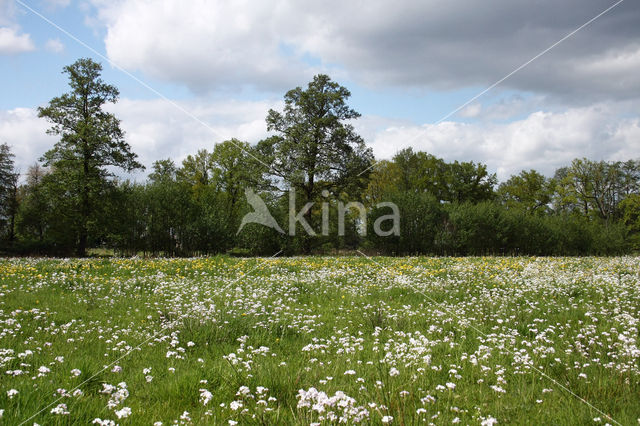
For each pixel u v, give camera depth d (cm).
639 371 479
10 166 4178
